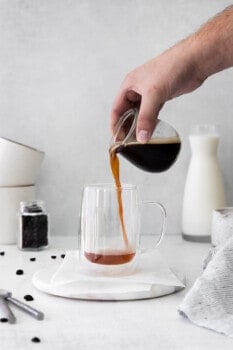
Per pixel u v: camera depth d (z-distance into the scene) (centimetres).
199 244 125
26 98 133
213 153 128
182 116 134
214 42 101
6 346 73
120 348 72
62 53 132
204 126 128
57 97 133
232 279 79
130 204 94
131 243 94
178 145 100
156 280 88
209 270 81
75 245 124
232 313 78
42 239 119
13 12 131
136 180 135
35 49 132
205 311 77
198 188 127
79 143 134
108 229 92
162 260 100
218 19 104
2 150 121
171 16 132
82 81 133
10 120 133
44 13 131
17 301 83
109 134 133
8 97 133
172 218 136
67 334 73
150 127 98
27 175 124
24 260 111
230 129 134
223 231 112
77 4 131
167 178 135
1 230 124
